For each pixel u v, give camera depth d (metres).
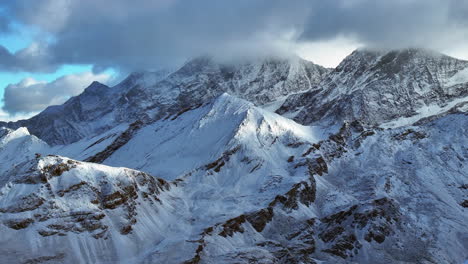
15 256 169.00
